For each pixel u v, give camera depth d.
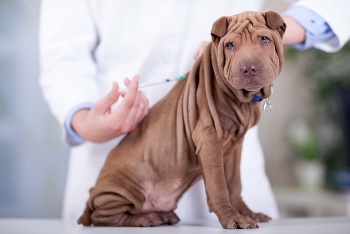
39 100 3.28
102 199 1.00
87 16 1.40
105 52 1.36
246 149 1.37
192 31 1.31
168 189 1.02
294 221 1.04
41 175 3.27
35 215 3.27
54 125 3.29
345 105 2.80
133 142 1.06
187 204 1.30
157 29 1.31
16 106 3.25
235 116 0.92
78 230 0.88
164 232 0.80
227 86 0.89
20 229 0.92
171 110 1.01
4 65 3.24
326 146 3.67
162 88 1.30
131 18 1.35
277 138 3.67
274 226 0.88
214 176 0.88
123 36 1.35
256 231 0.78
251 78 0.79
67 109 1.24
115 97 1.09
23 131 3.26
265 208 1.40
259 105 0.98
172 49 1.31
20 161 3.25
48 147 3.29
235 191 1.04
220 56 0.84
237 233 0.75
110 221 1.01
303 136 3.39
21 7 3.26
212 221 1.17
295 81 3.71
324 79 3.64
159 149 1.00
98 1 1.38
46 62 1.37
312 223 0.95
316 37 1.22
